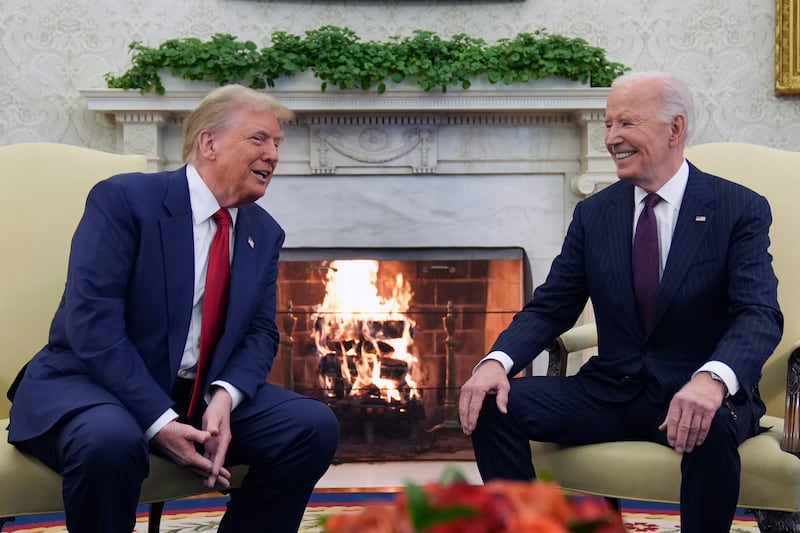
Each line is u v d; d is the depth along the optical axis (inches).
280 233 87.7
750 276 81.6
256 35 161.3
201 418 79.3
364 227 156.6
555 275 91.7
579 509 36.5
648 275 85.3
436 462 156.6
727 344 78.4
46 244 92.1
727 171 98.8
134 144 153.0
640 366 83.7
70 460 70.6
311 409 79.8
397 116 154.6
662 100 85.0
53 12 158.9
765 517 77.5
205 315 80.0
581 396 84.6
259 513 79.7
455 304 158.4
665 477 77.5
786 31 160.6
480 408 83.0
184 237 80.0
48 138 159.2
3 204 91.9
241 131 80.7
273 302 87.2
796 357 78.0
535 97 150.7
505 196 157.8
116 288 77.4
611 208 89.0
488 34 162.7
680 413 74.5
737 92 163.2
